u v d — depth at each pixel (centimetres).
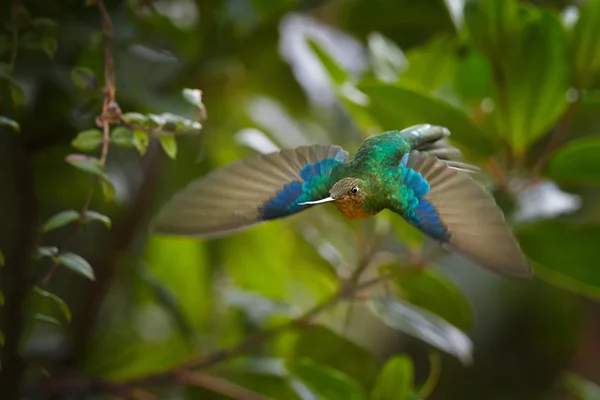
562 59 306
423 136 290
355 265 322
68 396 312
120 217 321
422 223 284
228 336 323
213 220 285
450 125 305
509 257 283
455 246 284
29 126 308
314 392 310
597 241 308
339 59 323
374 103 307
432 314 315
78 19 308
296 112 325
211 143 321
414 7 322
